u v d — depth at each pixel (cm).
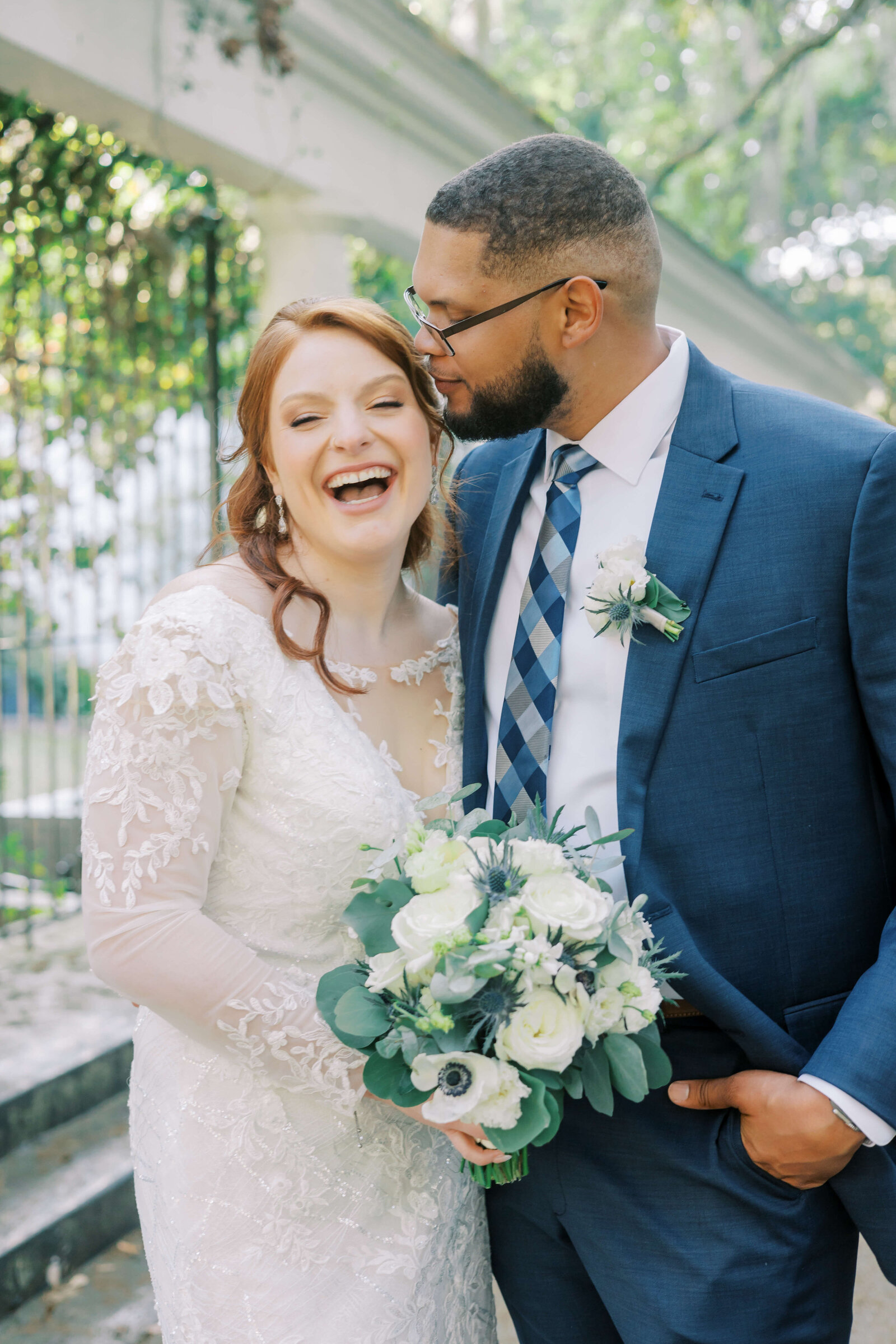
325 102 429
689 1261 157
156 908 141
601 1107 131
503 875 132
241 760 148
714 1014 153
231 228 497
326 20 403
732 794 157
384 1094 131
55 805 497
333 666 166
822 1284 162
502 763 173
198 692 142
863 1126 142
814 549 154
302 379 157
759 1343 154
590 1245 166
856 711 158
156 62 350
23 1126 319
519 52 1251
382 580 172
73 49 325
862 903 162
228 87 380
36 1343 258
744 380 176
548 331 163
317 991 141
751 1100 151
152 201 476
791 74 915
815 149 1191
